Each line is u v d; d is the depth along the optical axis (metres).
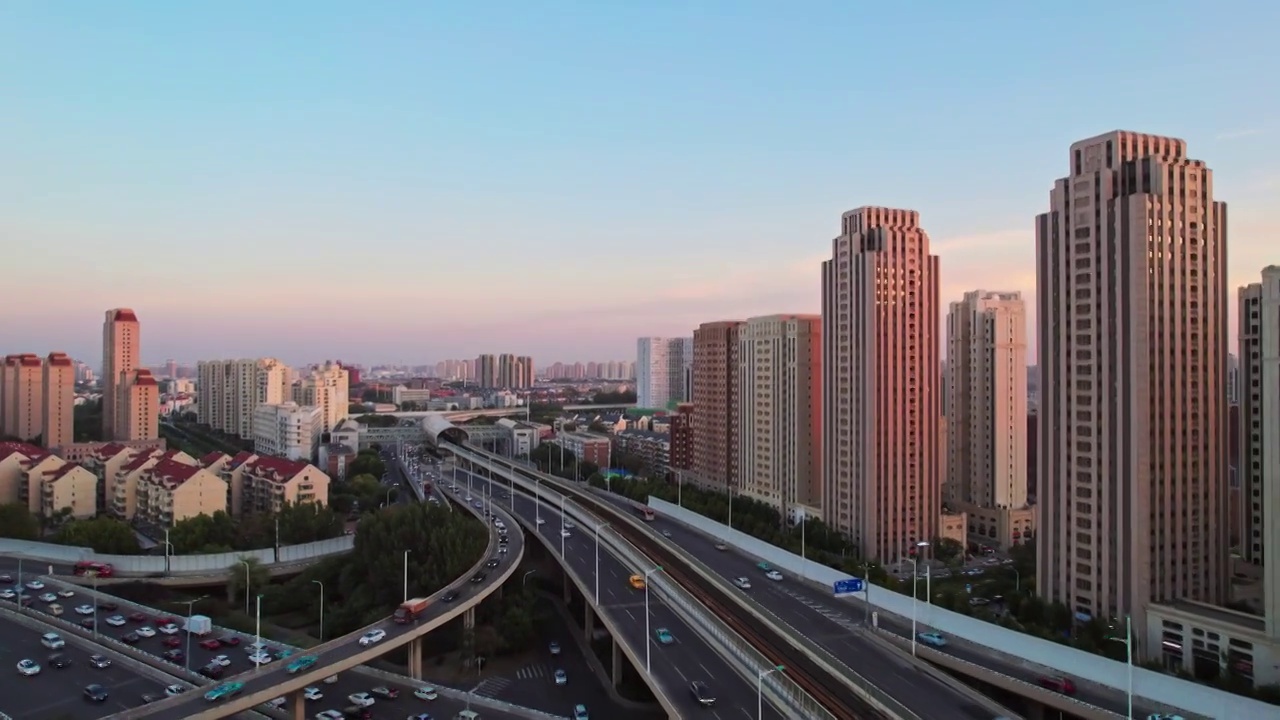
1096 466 184.75
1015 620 187.75
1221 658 157.38
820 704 115.44
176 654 160.62
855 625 159.88
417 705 140.75
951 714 114.94
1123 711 121.50
